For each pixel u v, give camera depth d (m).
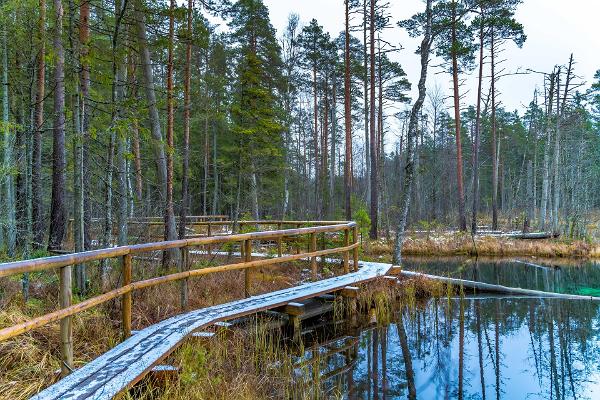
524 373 6.49
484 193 48.25
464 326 8.83
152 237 9.45
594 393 5.75
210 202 26.95
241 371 5.24
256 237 7.11
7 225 7.82
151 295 6.52
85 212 6.76
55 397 3.22
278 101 23.55
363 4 20.53
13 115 11.91
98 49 7.29
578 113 24.25
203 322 5.47
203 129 24.44
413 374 6.34
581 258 18.55
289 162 27.58
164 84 16.64
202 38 9.70
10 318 4.73
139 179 11.45
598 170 28.58
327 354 6.94
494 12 22.02
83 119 6.55
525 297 11.28
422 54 11.18
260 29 21.12
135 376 3.68
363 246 18.20
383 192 25.17
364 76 22.95
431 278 11.48
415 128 11.51
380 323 8.87
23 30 9.69
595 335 8.28
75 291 6.23
